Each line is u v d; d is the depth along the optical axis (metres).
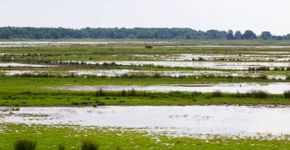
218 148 66.94
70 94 129.62
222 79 171.38
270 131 81.94
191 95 127.81
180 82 161.88
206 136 76.56
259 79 172.75
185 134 78.38
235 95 126.56
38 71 199.88
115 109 108.56
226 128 84.88
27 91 133.62
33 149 61.81
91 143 61.62
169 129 83.50
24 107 110.56
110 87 147.62
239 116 99.00
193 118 96.38
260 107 111.69
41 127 84.12
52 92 132.00
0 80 162.00
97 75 181.62
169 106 113.31
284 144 70.12
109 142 70.56
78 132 79.19
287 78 175.25
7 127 83.69
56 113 102.12
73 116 98.25
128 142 70.75
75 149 66.12
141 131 81.00
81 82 159.25
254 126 87.06
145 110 107.19
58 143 69.75
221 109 108.81
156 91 135.50
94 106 112.56
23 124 87.38
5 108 108.62
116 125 87.50
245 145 69.12
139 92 129.75
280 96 125.75
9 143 69.12
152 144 69.44
